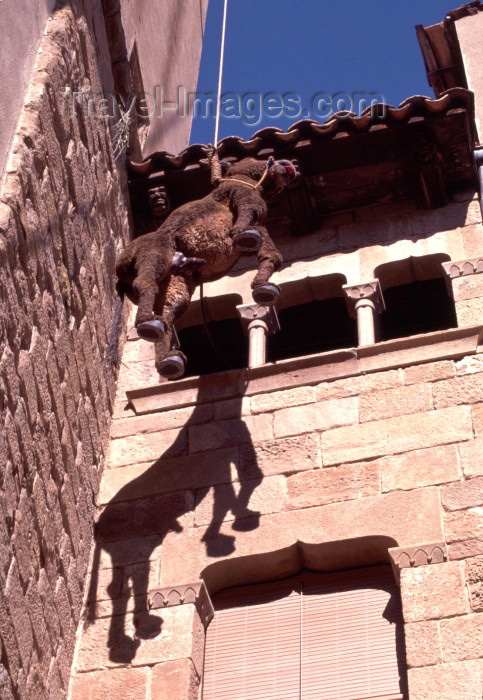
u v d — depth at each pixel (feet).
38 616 29.17
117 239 39.70
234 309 40.98
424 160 40.19
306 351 42.06
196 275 32.19
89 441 34.71
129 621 31.65
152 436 36.50
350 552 31.86
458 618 28.96
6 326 28.81
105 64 40.24
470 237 39.93
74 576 32.04
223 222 32.24
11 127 31.32
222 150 40.86
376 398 35.14
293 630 31.17
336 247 41.06
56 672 29.76
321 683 29.81
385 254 40.24
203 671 30.86
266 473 34.19
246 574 32.50
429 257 39.75
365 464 33.42
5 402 28.35
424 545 30.68
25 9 33.45
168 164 41.29
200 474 34.86
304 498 33.17
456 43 52.31
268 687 30.14
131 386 38.47
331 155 40.75
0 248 28.73
